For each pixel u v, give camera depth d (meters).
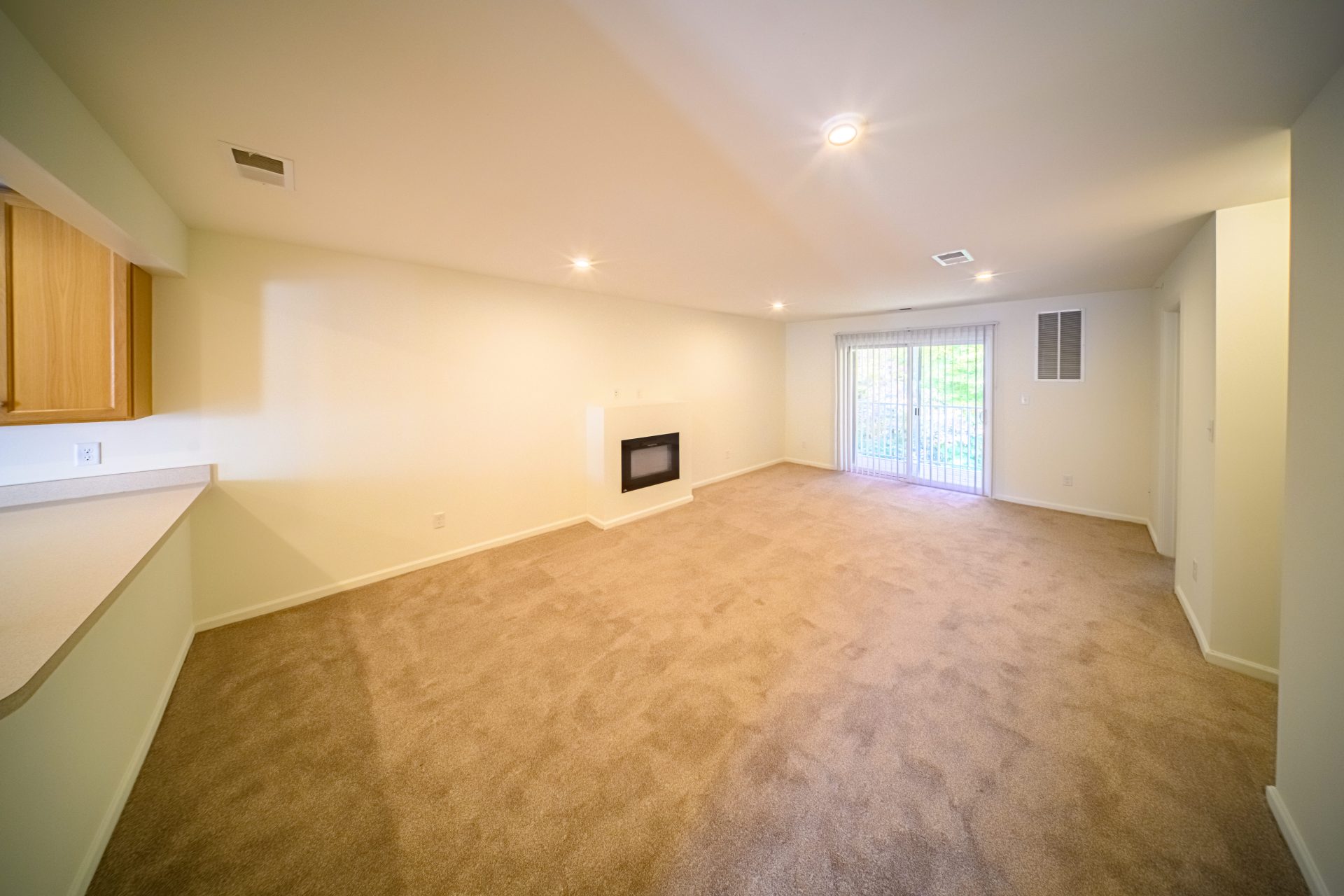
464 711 2.07
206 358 2.65
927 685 2.21
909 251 3.08
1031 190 2.08
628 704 2.11
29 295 1.97
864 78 1.31
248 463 2.82
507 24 1.10
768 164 1.83
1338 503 1.30
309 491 3.05
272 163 1.82
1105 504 4.71
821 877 1.38
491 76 1.30
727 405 6.36
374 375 3.29
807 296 4.82
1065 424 4.91
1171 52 1.20
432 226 2.56
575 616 2.88
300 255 2.94
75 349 2.06
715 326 6.07
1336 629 1.29
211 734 1.94
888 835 1.50
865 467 6.54
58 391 2.03
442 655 2.49
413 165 1.84
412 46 1.17
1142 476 4.51
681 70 1.28
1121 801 1.61
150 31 1.11
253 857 1.45
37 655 1.00
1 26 1.06
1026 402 5.13
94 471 2.36
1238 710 2.03
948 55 1.22
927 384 5.89
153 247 2.04
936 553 3.84
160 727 1.98
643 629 2.73
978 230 2.63
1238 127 1.56
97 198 1.53
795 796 1.65
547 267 3.52
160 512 2.10
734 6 1.04
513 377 4.05
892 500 5.36
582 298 4.54
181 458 2.61
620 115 1.50
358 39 1.15
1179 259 3.10
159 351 2.51
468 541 3.84
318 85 1.34
